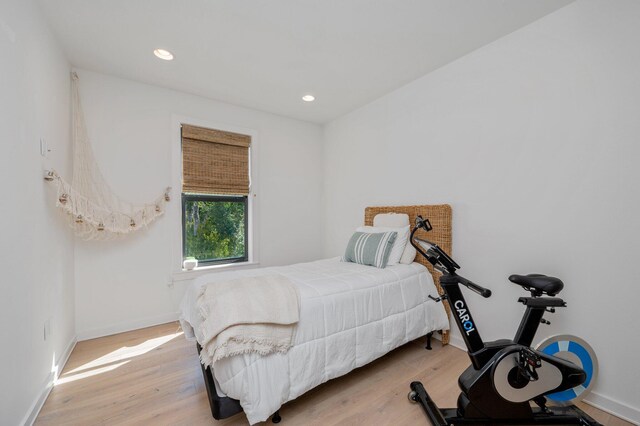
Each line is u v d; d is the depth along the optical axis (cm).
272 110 336
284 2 165
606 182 154
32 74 152
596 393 155
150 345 226
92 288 241
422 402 149
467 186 221
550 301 131
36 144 155
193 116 291
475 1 165
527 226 186
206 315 137
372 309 180
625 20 148
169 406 153
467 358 206
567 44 169
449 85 233
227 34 195
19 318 132
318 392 166
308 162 379
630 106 146
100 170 243
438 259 149
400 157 278
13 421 125
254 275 196
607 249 153
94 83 242
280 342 136
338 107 327
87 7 167
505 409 131
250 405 124
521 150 189
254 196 331
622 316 148
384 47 211
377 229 262
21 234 136
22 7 142
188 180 288
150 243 268
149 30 190
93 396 162
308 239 378
